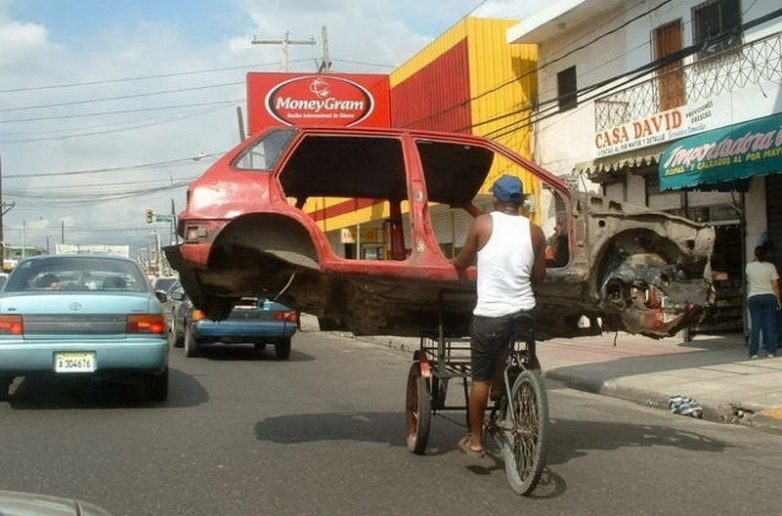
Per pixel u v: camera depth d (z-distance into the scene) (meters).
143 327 8.63
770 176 14.45
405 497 5.39
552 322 7.12
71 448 6.79
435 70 23.81
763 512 5.14
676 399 9.67
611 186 18.44
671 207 16.80
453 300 6.50
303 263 6.18
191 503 5.22
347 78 28.36
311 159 7.54
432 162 7.65
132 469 6.10
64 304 8.41
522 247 5.67
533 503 5.27
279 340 15.28
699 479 5.99
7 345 8.19
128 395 9.83
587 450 6.98
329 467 6.21
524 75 20.47
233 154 6.31
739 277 16.62
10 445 6.89
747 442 7.67
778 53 13.58
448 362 6.69
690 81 15.59
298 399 9.88
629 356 14.08
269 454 6.65
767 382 10.55
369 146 7.13
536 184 20.38
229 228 6.14
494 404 6.29
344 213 17.72
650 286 6.50
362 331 7.05
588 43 18.55
